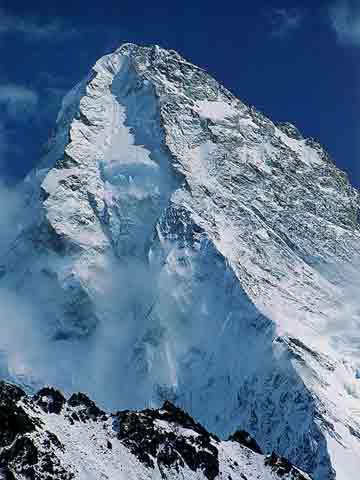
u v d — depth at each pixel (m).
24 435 136.12
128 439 147.25
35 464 134.50
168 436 150.62
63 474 135.25
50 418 145.25
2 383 144.50
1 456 134.00
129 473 142.62
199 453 150.25
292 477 154.12
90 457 141.12
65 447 140.25
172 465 147.12
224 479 150.00
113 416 151.00
